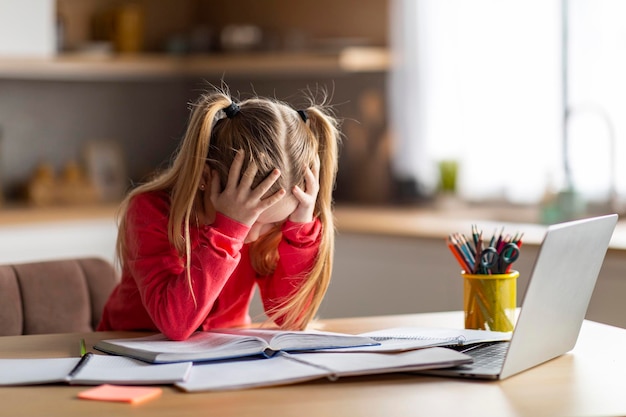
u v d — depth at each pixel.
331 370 1.49
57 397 1.42
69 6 4.60
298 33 4.50
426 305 3.50
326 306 3.82
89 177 4.61
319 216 2.01
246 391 1.45
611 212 3.68
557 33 3.86
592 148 3.74
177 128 5.02
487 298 1.87
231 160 1.83
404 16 4.25
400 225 3.72
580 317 1.74
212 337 1.76
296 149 1.87
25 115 4.54
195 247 1.90
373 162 4.48
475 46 4.06
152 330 2.04
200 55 4.57
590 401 1.41
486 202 4.15
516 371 1.55
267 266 2.07
